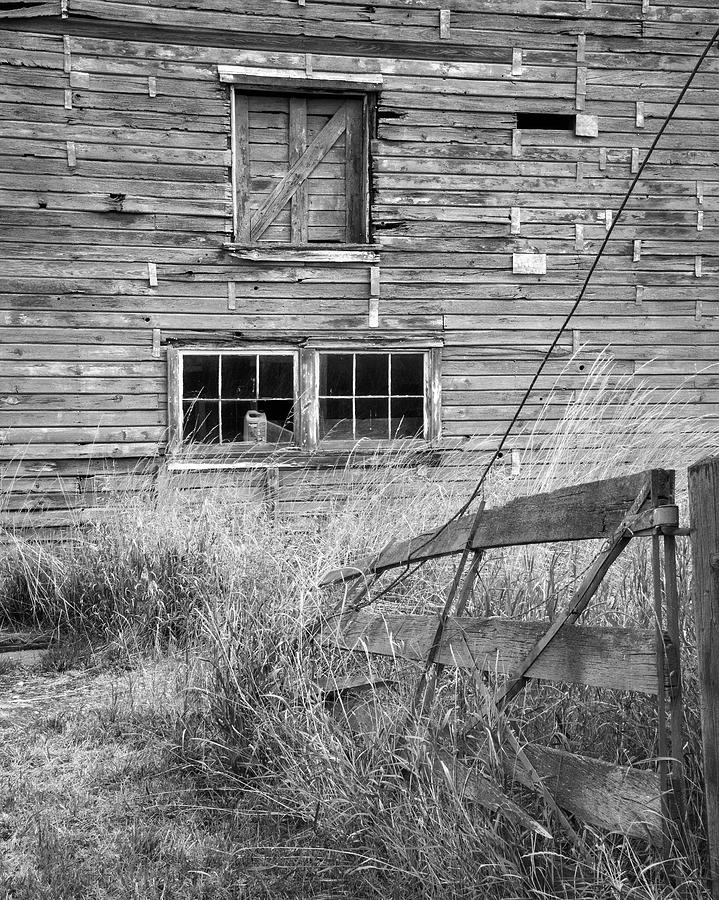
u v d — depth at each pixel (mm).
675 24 10914
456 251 10664
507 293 10797
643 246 11039
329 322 10461
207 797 4906
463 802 3736
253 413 10383
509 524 3908
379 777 4195
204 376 10305
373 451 10609
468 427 10805
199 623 7105
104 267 9953
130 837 4527
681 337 11172
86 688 6691
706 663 2861
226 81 10008
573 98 10766
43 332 9852
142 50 9867
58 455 9906
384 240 10477
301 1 10109
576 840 3299
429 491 9391
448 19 10438
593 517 3367
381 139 10445
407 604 6000
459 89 10531
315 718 4570
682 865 2945
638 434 9555
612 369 11039
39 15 9562
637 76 10891
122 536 8258
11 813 4828
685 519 6223
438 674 4387
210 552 7844
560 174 10812
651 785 3076
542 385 10906
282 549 7336
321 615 5387
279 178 10414
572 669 3398
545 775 3541
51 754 5531
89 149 9828
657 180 11008
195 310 10180
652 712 3938
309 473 10438
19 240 9750
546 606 4676
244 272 10258
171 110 9977
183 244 10109
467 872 3398
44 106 9703
